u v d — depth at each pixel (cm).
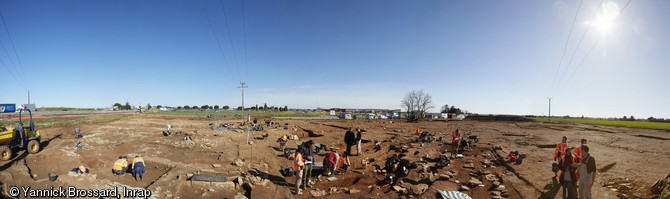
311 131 2780
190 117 4881
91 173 1008
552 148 1631
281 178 1005
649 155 1294
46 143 1684
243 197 784
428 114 7638
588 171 601
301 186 930
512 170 1003
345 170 1148
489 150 1495
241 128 2847
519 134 2512
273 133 2480
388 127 3453
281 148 1623
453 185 864
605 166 1051
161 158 1249
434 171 1052
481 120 5912
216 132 2369
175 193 796
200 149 1496
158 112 6888
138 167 963
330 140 2186
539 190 775
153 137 1992
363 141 2203
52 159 1246
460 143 1516
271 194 813
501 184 858
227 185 871
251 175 980
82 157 1281
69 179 872
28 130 1395
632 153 1362
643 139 2128
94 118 4028
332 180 1013
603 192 736
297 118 5181
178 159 1239
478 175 981
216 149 1496
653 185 712
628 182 815
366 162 1245
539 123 4756
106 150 1453
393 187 871
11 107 3744
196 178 888
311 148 914
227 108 12169
